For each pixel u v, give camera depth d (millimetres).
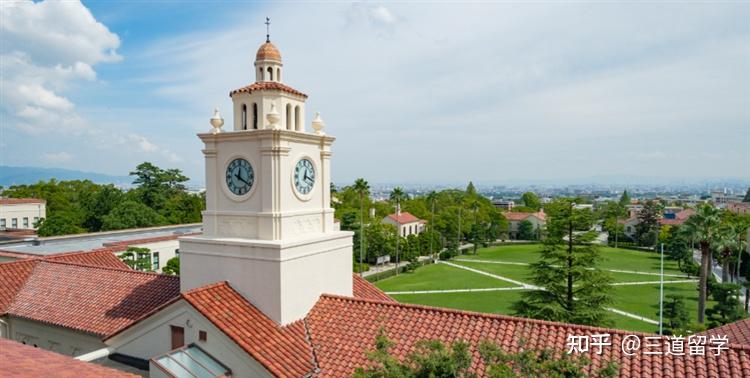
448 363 11414
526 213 161125
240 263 18609
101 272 26188
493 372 10969
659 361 14422
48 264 28156
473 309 60281
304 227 19969
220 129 20062
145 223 80750
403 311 18719
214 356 17156
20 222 89875
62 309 23656
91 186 114875
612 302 35562
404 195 123062
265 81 20625
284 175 18844
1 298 25047
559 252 35469
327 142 21312
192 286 19922
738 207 148375
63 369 11422
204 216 20141
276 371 15531
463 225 123188
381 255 93438
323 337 18047
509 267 96625
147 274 25094
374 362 16281
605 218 143000
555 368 11367
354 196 128500
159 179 100000
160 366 15922
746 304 57000
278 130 18188
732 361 13852
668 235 115500
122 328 19328
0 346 13133
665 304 53844
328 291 20766
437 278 83875
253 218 18906
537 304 36375
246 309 17938
